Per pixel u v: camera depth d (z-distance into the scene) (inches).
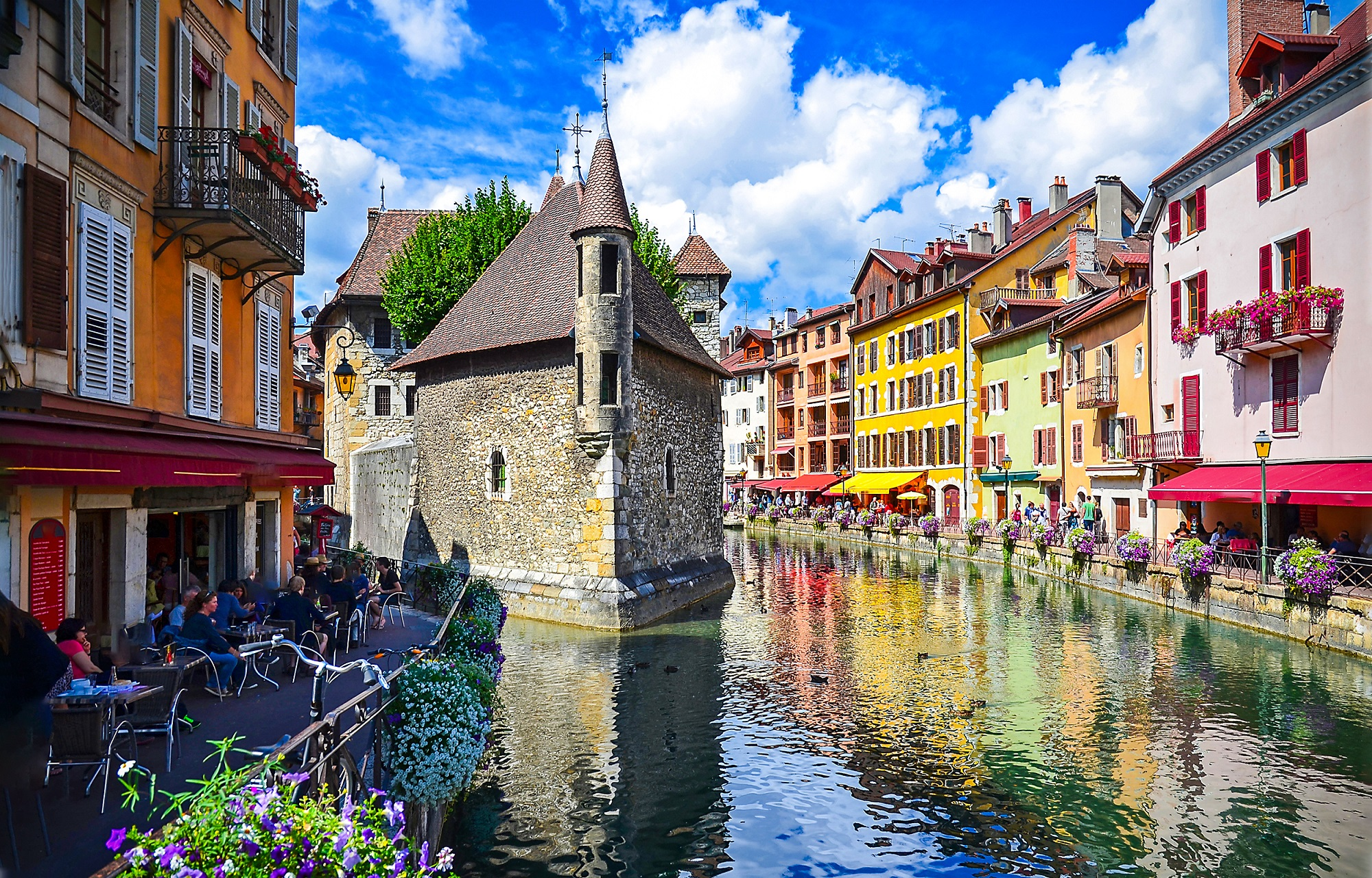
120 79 386.0
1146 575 967.6
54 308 327.6
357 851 142.8
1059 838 369.4
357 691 361.4
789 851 359.6
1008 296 1619.1
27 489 319.0
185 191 433.7
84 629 280.5
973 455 1636.3
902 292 1964.8
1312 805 397.1
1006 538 1371.8
